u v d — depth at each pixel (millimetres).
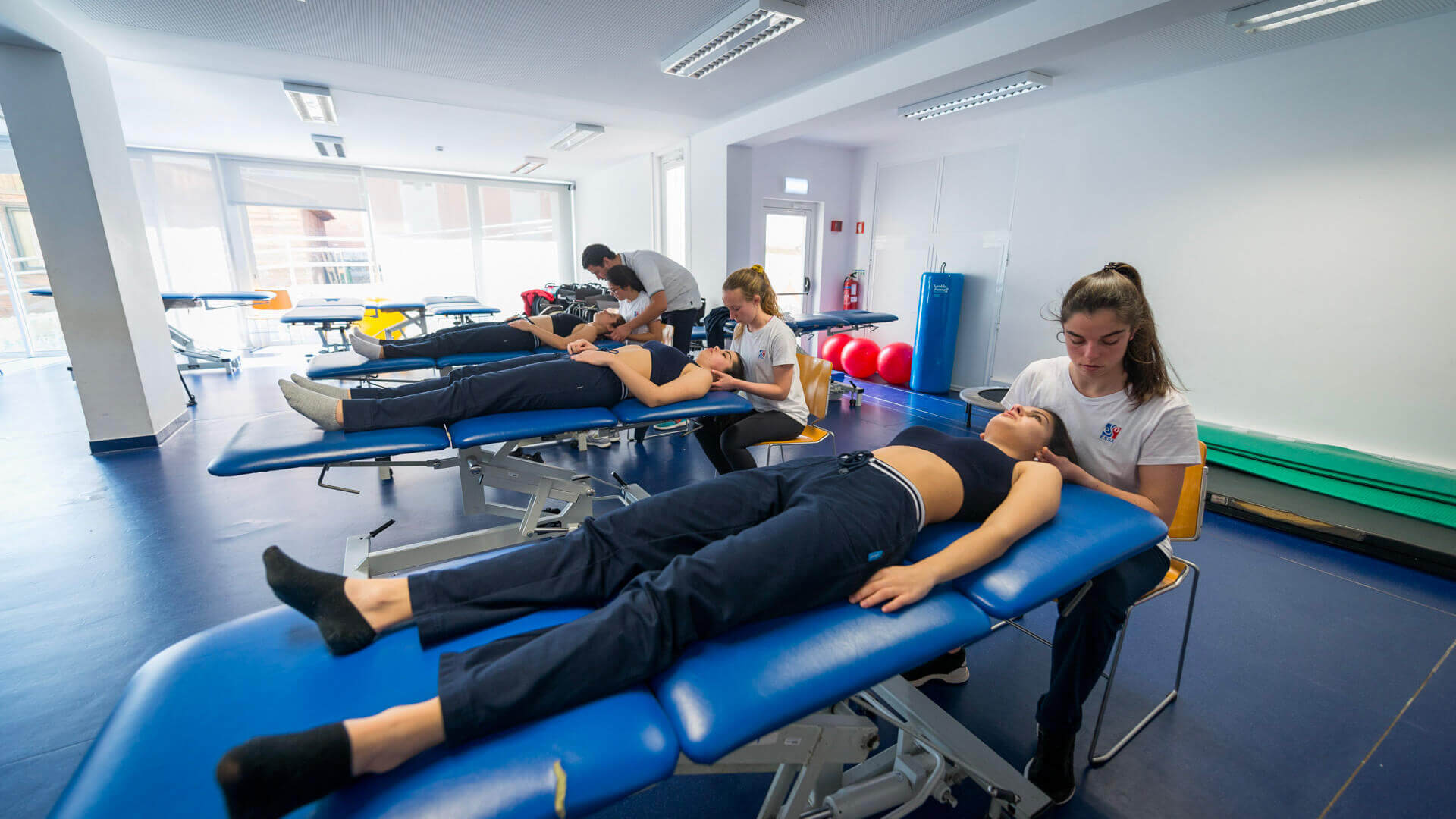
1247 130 3488
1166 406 1285
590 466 3443
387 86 4383
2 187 6105
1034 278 4871
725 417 2551
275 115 5223
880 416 4641
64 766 1391
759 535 1000
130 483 3090
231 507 2828
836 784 1144
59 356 6566
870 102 4059
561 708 793
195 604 2039
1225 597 2188
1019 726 1564
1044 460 1415
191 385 5398
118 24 3113
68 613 1978
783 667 869
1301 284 3350
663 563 1133
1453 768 1430
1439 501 2658
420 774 707
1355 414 3215
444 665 838
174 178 6789
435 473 3326
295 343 7863
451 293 8969
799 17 3035
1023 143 4816
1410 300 2986
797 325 4852
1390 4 2656
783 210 6492
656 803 1324
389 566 1869
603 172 8328
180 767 710
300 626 970
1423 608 2111
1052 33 2861
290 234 7543
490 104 4895
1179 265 3887
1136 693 1685
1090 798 1343
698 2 2975
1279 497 2889
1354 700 1658
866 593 1035
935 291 5281
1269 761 1448
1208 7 2508
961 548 1075
